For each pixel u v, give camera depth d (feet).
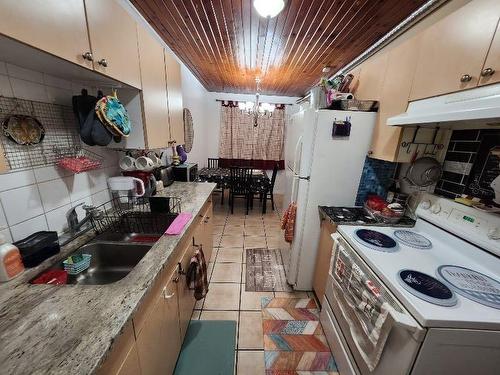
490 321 2.50
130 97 4.67
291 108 16.60
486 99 2.72
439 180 4.86
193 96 12.50
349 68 9.26
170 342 3.88
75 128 4.14
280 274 7.75
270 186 13.65
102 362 1.83
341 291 4.31
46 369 1.71
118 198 5.23
